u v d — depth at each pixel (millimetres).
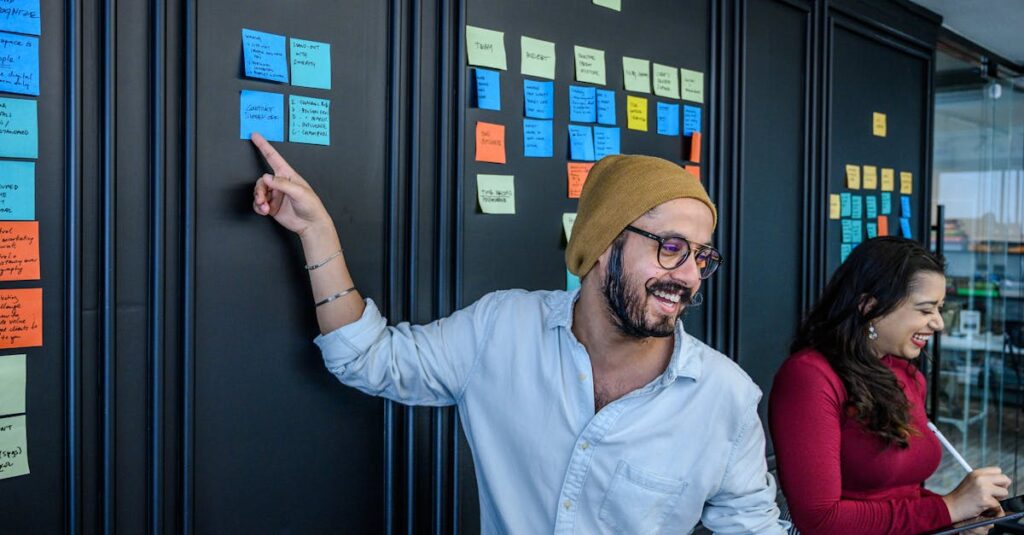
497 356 1285
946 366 3875
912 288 1514
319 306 1276
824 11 2631
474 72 1615
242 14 1280
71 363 1123
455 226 1589
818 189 2664
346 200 1433
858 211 2887
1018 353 4344
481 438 1305
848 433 1508
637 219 1117
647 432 1192
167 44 1200
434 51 1560
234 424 1309
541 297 1328
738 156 2301
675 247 1103
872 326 1578
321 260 1263
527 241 1741
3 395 1071
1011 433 4301
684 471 1214
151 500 1221
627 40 1956
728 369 1234
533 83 1727
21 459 1093
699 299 1181
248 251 1310
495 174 1665
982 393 4184
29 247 1089
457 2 1580
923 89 3303
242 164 1289
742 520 1263
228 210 1277
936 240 3482
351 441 1480
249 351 1321
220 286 1277
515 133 1700
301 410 1399
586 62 1843
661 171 1142
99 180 1146
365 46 1454
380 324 1308
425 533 1607
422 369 1298
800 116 2584
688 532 1282
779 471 1506
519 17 1699
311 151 1380
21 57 1067
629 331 1137
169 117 1207
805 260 2619
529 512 1271
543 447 1238
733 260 2297
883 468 1504
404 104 1517
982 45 3814
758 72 2389
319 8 1381
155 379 1207
